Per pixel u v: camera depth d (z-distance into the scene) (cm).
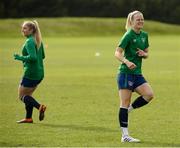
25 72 3994
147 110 4619
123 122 3388
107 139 3453
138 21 3378
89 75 7950
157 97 5438
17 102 5134
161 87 6344
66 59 11506
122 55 3359
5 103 5078
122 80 3406
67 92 5900
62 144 3294
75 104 4988
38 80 4019
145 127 3869
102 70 8825
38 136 3553
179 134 3603
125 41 3372
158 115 4369
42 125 3959
